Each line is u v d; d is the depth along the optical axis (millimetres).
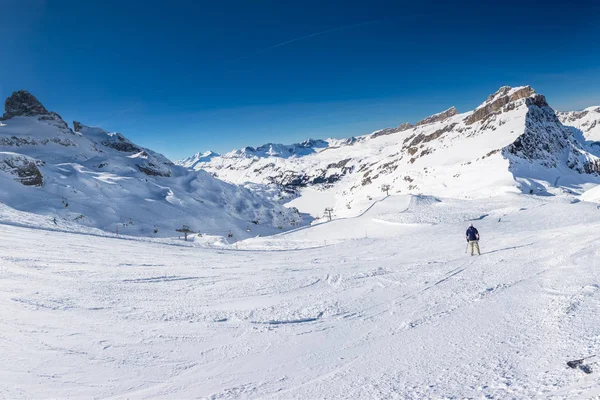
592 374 4129
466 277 11906
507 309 7965
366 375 5500
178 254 20625
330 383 5352
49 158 128750
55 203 71375
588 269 10477
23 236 20500
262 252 23797
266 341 7340
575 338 5609
